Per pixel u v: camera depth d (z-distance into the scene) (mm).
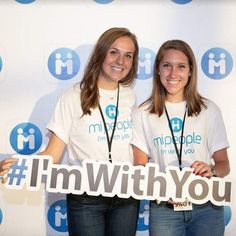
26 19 1728
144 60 1761
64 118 1548
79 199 1535
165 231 1469
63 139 1553
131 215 1552
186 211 1476
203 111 1521
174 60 1465
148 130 1534
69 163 1614
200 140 1516
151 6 1736
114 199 1542
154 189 1505
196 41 1756
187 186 1496
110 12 1733
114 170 1517
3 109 1768
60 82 1764
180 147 1523
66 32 1738
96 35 1740
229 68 1770
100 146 1550
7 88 1759
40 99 1771
